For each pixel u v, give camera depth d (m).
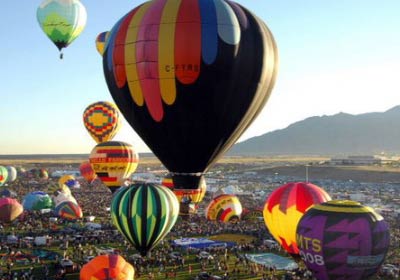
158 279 34.03
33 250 42.00
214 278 33.72
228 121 30.84
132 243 34.97
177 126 30.66
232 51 29.69
